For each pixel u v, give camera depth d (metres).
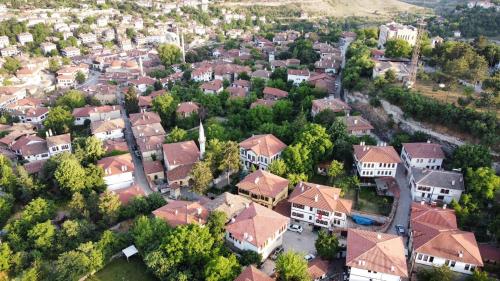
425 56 154.88
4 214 99.69
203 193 103.31
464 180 93.50
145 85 195.62
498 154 97.62
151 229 83.12
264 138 111.31
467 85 121.94
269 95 157.12
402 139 112.19
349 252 72.31
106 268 82.56
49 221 89.25
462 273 73.25
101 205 92.44
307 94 149.50
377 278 69.69
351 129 116.62
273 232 78.94
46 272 79.38
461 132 106.19
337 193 90.56
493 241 82.44
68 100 169.50
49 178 111.62
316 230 88.88
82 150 118.25
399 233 85.88
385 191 99.00
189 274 73.44
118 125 140.12
